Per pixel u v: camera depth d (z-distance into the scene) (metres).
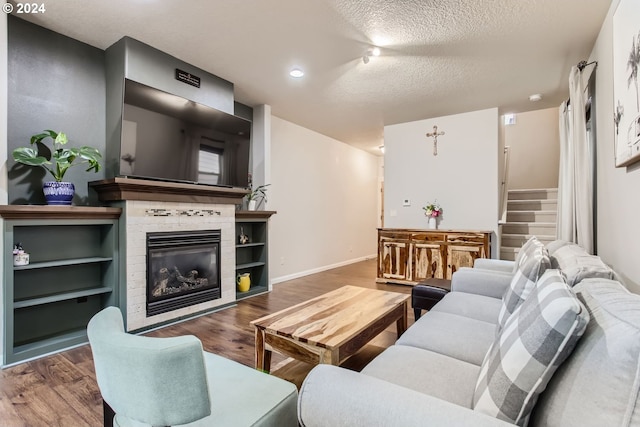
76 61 2.97
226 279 3.77
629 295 0.96
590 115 3.05
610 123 2.41
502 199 5.22
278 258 5.28
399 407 0.84
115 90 3.03
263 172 4.66
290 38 2.94
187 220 3.36
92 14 2.59
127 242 2.87
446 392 1.16
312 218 6.08
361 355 2.55
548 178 6.24
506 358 0.93
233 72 3.63
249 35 2.90
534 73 3.60
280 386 1.27
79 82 2.99
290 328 1.89
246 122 4.02
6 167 2.43
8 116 2.59
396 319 2.45
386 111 4.90
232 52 3.20
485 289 2.46
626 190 2.06
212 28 2.79
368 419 0.84
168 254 3.22
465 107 4.70
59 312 2.85
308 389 0.96
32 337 2.69
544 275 1.30
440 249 4.68
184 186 3.21
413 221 5.25
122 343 0.90
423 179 5.18
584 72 3.05
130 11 2.55
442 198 5.02
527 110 4.83
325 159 6.45
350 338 1.79
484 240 4.39
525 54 3.19
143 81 3.03
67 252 2.89
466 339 1.64
